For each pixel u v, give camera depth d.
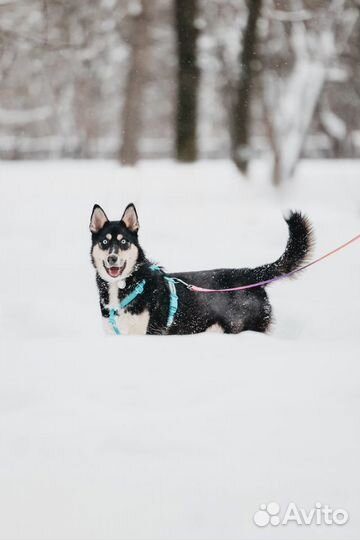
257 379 5.06
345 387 4.90
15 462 3.98
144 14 21.20
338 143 31.16
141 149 45.28
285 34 22.30
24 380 5.10
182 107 19.75
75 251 12.65
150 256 12.00
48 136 43.25
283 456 3.96
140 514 3.44
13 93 37.59
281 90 23.23
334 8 22.78
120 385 4.98
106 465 3.90
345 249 12.17
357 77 27.39
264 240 13.22
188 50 19.70
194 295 7.38
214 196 17.58
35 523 3.40
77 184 18.84
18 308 8.91
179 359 5.47
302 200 17.52
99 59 31.91
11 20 23.77
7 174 21.12
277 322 8.50
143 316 7.11
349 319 8.41
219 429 4.29
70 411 4.59
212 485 3.67
